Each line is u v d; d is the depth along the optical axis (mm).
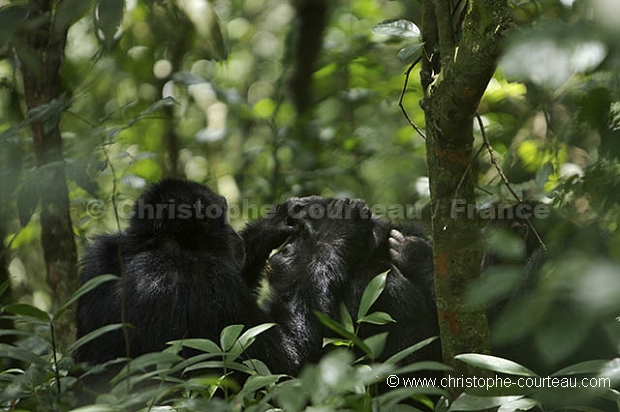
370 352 3512
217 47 6977
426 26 4785
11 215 8297
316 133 10836
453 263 4363
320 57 11625
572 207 4465
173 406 4301
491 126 9320
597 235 2719
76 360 5738
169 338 5492
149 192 6312
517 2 7516
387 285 6453
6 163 6148
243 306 5855
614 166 3596
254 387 4082
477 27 3838
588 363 3691
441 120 4176
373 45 10953
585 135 5754
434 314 6578
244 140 11914
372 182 11141
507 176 8031
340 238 6656
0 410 4434
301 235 6859
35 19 6301
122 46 9984
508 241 3215
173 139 11297
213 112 12359
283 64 11602
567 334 2547
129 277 5766
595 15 2330
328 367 3361
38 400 4262
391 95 11086
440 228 4371
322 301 6375
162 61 11023
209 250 6094
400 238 6992
